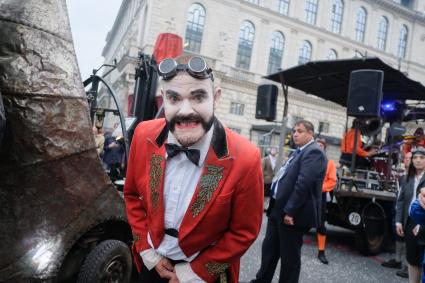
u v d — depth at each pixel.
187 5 26.53
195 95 1.30
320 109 29.52
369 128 6.82
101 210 2.34
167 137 1.47
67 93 2.14
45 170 2.05
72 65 2.21
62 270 2.32
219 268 1.45
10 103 1.92
